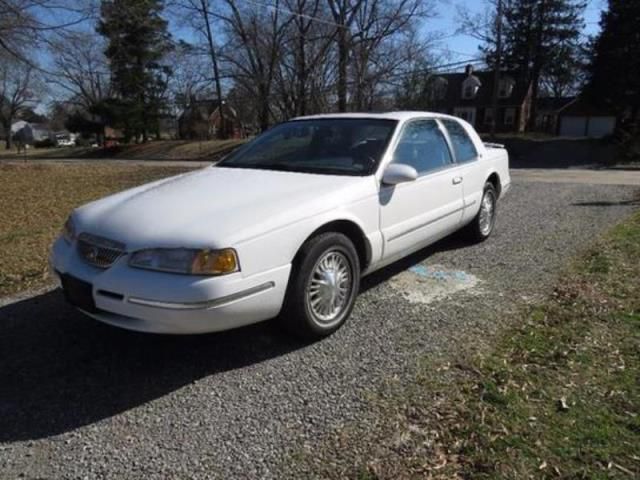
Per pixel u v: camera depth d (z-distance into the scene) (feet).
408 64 104.37
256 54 99.35
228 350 10.85
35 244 19.49
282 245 10.11
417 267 16.10
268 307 10.05
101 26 62.18
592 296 13.34
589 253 17.34
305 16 90.02
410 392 9.19
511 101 146.30
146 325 9.37
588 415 8.38
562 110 136.15
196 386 9.55
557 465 7.29
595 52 100.78
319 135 14.25
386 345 10.98
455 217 16.24
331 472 7.30
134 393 9.37
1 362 10.47
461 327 11.77
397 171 12.46
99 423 8.52
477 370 9.83
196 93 139.74
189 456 7.71
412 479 7.09
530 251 17.81
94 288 9.63
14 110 196.75
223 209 10.27
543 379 9.46
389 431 8.13
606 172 62.75
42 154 145.69
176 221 9.80
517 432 7.98
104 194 36.88
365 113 15.20
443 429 8.11
